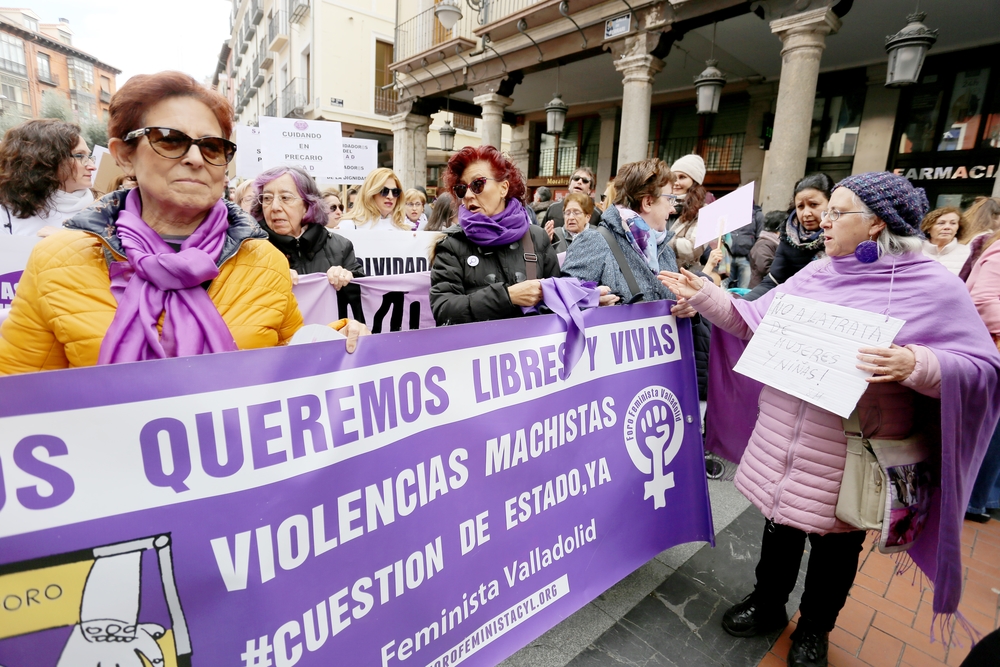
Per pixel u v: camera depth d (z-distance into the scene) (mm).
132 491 929
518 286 1855
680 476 2166
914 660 1936
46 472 858
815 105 8766
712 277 2793
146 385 938
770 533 1906
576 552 1792
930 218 3785
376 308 3107
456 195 2131
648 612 2113
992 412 1524
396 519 1305
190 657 991
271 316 1195
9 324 1005
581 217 4035
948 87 7453
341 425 1193
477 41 10344
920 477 1604
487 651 1534
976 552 2723
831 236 1628
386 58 19688
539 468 1673
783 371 1671
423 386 1365
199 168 1033
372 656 1265
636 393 2008
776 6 5625
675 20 6715
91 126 19125
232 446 1031
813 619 1840
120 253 1018
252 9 31109
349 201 6934
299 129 4781
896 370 1412
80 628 895
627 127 7551
